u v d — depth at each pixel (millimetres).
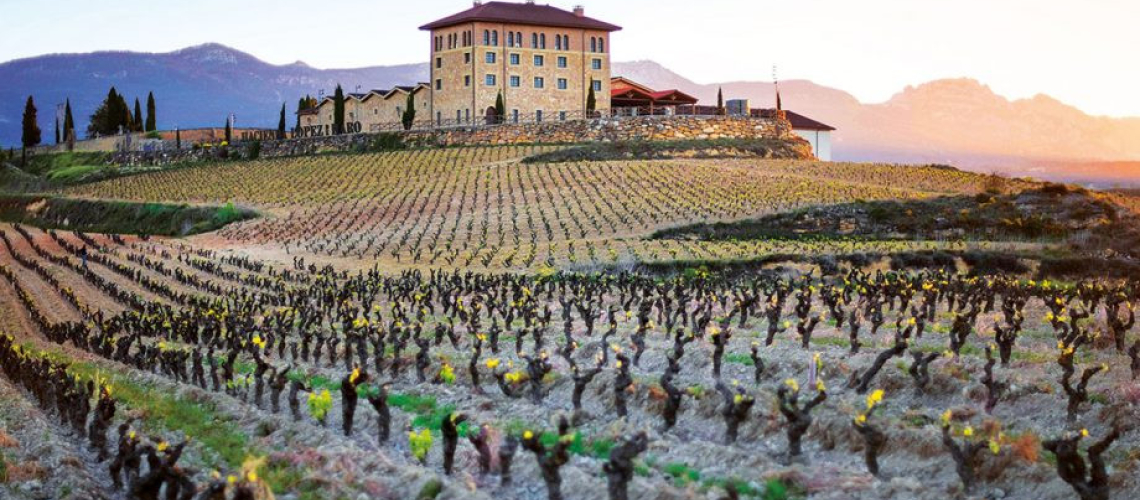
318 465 29078
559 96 166875
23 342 62125
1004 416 34031
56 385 37469
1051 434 31875
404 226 110375
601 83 170375
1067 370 35250
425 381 42188
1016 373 38312
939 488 26719
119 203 148375
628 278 69000
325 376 44156
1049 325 52000
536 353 45094
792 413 28938
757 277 72062
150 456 26688
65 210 155000
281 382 37344
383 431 32094
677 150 149125
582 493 26062
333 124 179750
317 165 158000
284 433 32906
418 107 173125
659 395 34656
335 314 67125
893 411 33562
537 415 34312
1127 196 126000
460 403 36656
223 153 182000
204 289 82562
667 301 54594
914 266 77625
